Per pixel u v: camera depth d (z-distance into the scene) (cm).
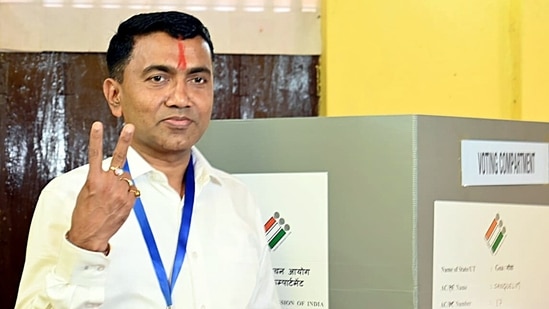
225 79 184
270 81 185
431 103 184
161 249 126
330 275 146
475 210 144
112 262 121
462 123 143
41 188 176
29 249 122
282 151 150
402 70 184
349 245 144
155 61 125
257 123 153
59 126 177
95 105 179
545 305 153
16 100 176
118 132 179
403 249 138
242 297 130
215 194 138
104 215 105
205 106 129
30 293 118
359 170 143
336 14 182
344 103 182
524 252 151
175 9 181
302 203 148
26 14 176
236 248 133
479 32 185
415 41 184
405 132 139
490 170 147
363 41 183
